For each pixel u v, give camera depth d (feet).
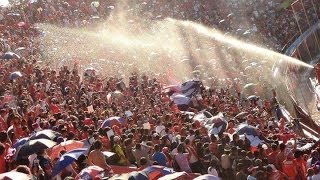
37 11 173.78
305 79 165.89
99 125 73.82
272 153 62.49
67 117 70.79
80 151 52.75
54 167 50.83
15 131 64.59
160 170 51.26
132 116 78.54
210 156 58.90
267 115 99.91
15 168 51.21
